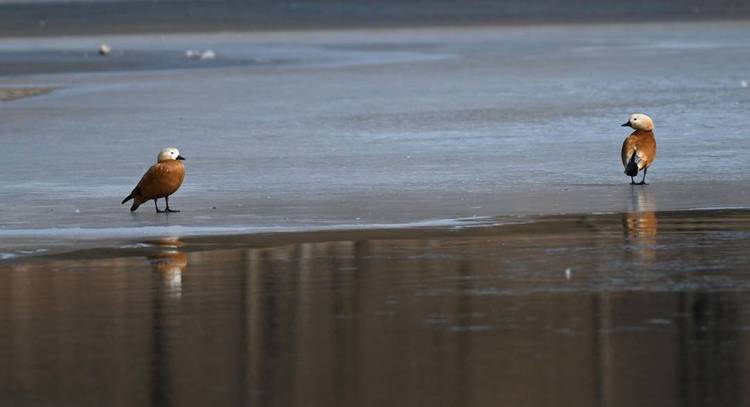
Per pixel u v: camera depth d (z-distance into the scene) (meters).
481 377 14.91
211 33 155.25
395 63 89.12
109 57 105.44
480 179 32.97
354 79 73.94
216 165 37.16
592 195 29.95
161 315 18.23
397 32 149.88
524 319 17.56
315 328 17.31
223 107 57.84
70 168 37.16
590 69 77.25
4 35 157.25
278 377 15.07
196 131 47.41
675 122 45.97
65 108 58.19
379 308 18.41
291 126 48.47
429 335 16.81
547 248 23.06
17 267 22.12
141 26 176.62
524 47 108.44
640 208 27.91
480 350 16.03
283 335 16.95
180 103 60.38
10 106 59.59
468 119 49.19
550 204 28.69
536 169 34.72
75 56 107.75
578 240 23.91
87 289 20.12
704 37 119.06
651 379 14.70
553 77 71.31
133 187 33.00
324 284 20.19
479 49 106.94
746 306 18.08
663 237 24.11
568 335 16.64
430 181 32.78
